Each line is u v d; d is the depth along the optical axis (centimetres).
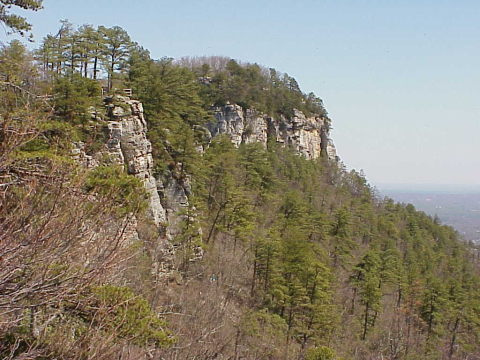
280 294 2884
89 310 762
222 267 2964
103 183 887
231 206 3709
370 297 3412
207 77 8331
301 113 9531
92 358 660
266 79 9950
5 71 895
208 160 4494
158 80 3419
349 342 3241
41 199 600
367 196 7675
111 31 3556
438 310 3962
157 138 3039
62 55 3322
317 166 8212
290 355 2370
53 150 830
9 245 563
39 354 646
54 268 640
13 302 596
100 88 2541
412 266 4800
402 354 3272
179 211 3044
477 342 3891
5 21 1112
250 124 8175
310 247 3509
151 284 1523
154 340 1006
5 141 605
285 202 4794
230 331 1827
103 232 721
